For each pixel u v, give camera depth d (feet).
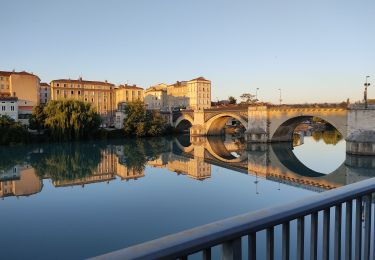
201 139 332.19
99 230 74.18
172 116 384.27
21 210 91.25
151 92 496.23
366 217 12.79
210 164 181.06
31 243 66.90
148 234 71.46
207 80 483.92
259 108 273.75
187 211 87.76
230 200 99.55
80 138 282.77
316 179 142.61
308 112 234.38
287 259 10.09
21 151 224.12
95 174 147.23
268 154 223.51
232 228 8.48
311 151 236.63
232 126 458.50
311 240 10.85
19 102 330.75
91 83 404.98
